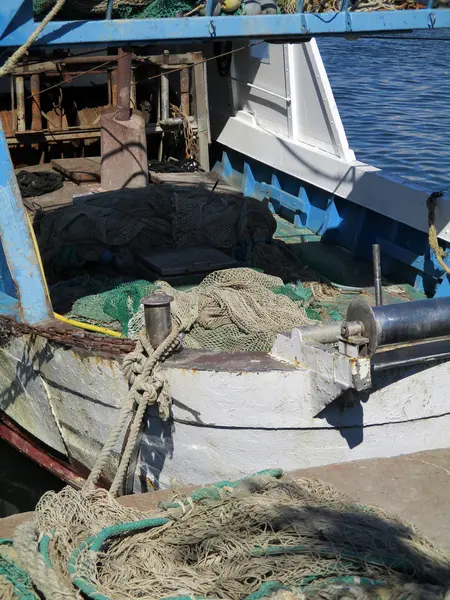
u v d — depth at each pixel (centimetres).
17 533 380
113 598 340
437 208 782
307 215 1008
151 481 550
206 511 404
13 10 555
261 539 373
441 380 500
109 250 805
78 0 643
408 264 830
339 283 840
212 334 595
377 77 2466
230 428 498
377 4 677
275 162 1050
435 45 2998
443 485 477
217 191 982
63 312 702
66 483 667
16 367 627
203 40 609
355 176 891
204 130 1164
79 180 1070
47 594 338
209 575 359
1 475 711
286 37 656
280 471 452
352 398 486
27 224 595
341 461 507
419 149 1717
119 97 1023
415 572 355
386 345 444
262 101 1089
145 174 1038
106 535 379
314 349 467
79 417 584
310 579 348
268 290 645
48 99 1172
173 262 776
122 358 518
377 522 391
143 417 522
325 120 956
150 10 662
